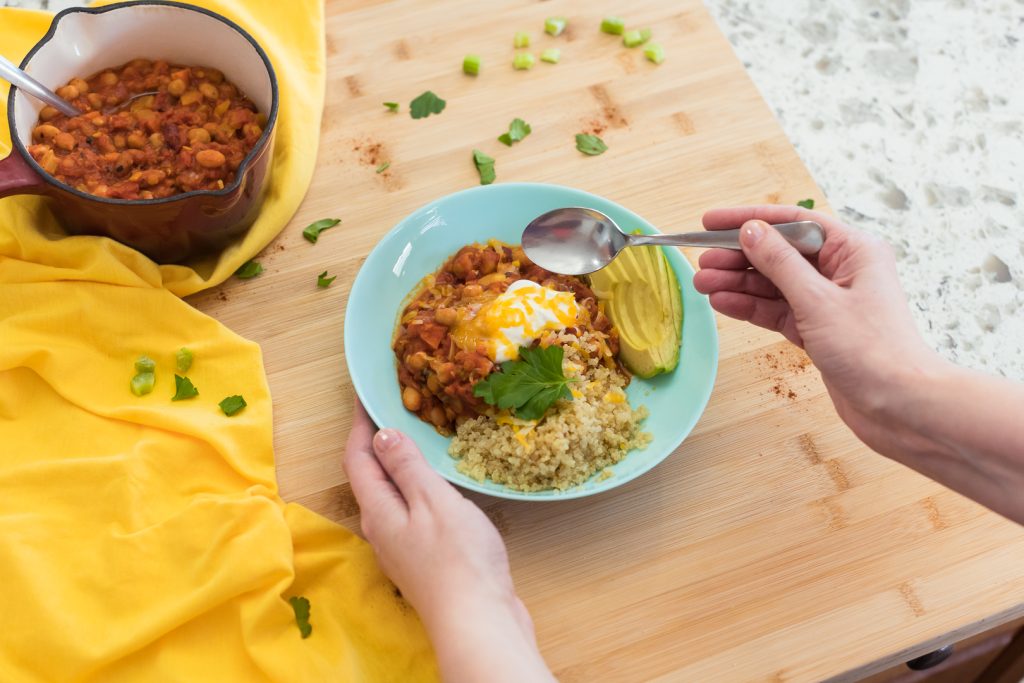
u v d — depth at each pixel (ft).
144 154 2.58
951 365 2.13
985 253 3.00
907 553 2.47
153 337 2.58
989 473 2.09
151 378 2.54
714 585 2.44
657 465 2.52
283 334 2.65
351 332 2.49
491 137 2.88
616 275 2.60
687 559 2.46
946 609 2.42
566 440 2.40
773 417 2.59
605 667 2.37
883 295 2.22
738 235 2.39
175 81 2.66
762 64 3.28
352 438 2.44
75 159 2.55
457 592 2.17
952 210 3.06
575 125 2.90
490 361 2.44
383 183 2.82
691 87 2.96
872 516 2.50
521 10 3.05
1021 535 2.49
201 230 2.59
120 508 2.40
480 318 2.48
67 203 2.49
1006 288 2.95
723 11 3.36
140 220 2.50
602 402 2.49
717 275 2.51
